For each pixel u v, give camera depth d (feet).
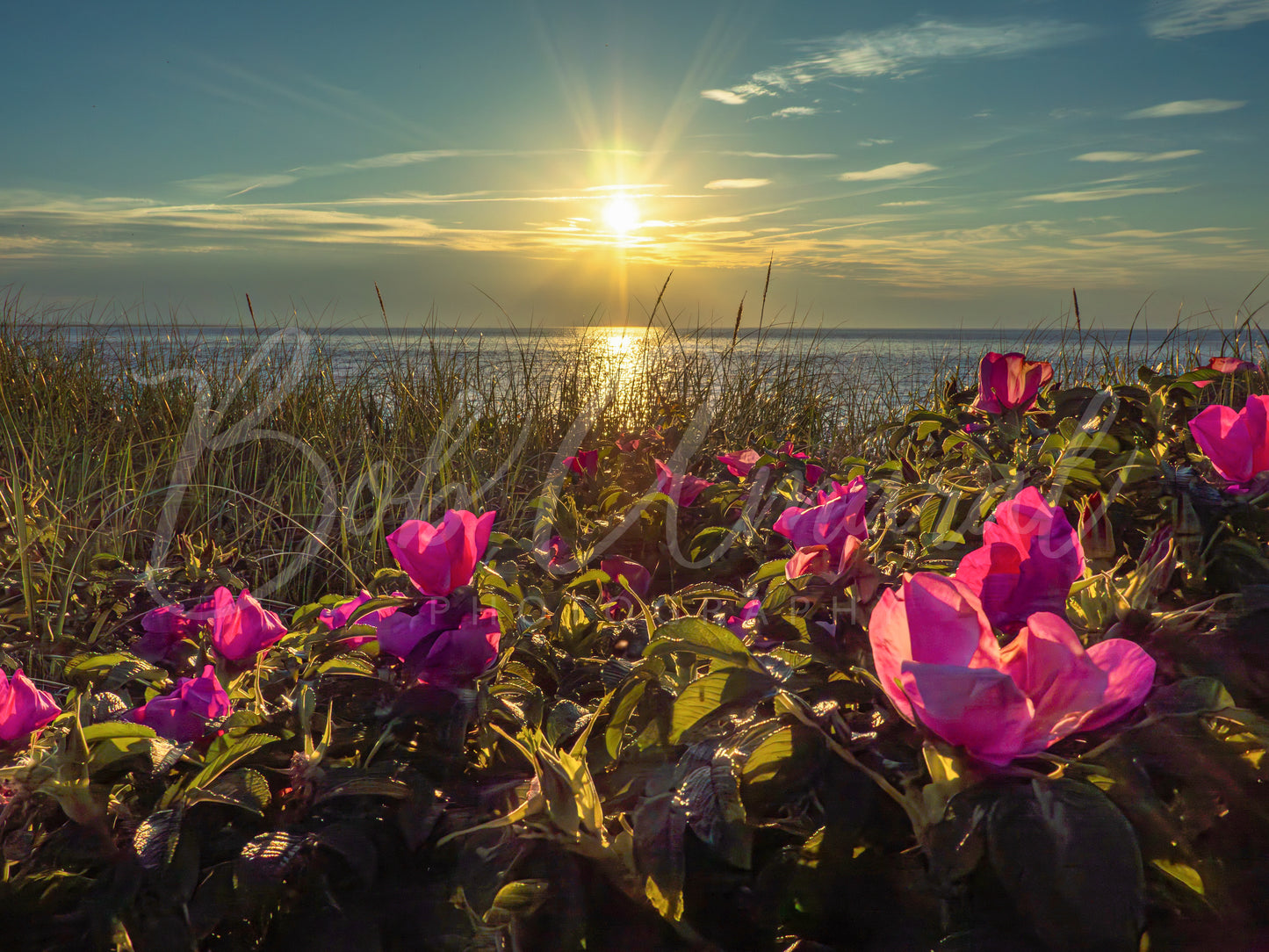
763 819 2.29
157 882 2.31
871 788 2.06
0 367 16.76
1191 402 5.73
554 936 2.07
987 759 1.82
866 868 2.07
